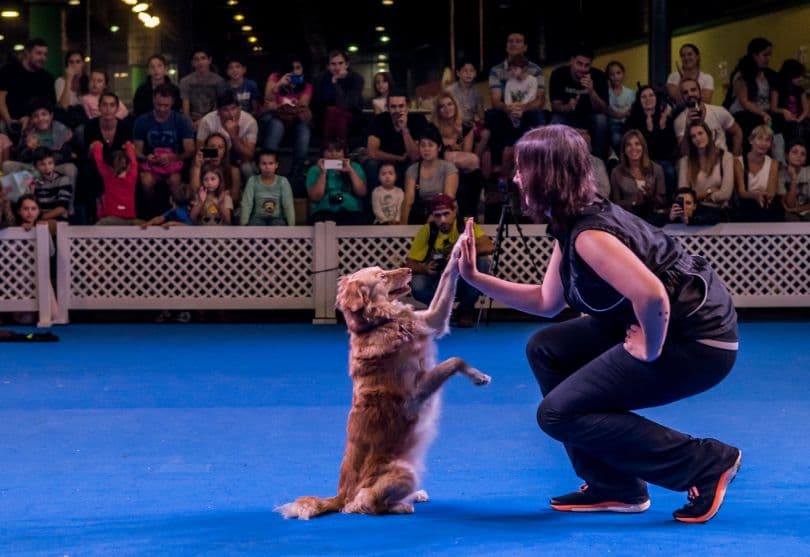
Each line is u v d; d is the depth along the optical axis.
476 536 3.94
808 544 3.81
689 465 4.01
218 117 11.91
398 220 11.58
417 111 14.51
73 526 4.21
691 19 17.84
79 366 8.70
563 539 3.89
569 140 3.84
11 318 11.67
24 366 8.71
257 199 11.59
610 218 3.80
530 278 11.54
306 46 18.05
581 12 17.50
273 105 12.34
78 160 11.98
